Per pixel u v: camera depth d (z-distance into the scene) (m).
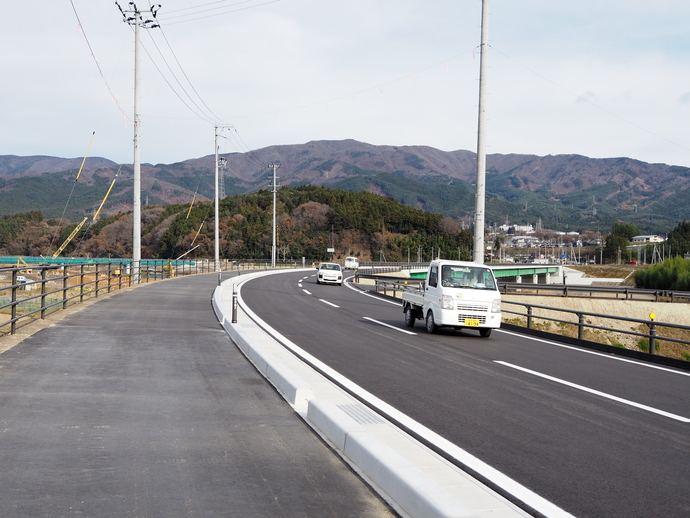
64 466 4.79
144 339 12.22
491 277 16.11
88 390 7.52
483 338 15.55
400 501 4.31
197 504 4.15
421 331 16.55
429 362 11.12
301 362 10.16
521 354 12.71
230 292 28.03
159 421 6.28
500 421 6.90
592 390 8.94
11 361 9.19
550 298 44.16
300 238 121.31
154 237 119.62
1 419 6.06
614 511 4.37
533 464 5.38
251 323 14.75
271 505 4.20
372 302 27.30
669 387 9.47
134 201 33.72
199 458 5.15
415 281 41.06
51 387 7.58
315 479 4.78
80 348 10.70
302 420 6.62
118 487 4.40
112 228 115.88
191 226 116.12
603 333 39.50
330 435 5.87
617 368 11.30
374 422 6.42
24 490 4.26
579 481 4.98
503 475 5.06
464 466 5.27
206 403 7.18
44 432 5.68
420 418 6.92
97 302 19.84
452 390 8.59
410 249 133.62
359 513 4.14
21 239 101.94
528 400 8.08
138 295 23.78
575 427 6.73
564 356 12.72
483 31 21.25
